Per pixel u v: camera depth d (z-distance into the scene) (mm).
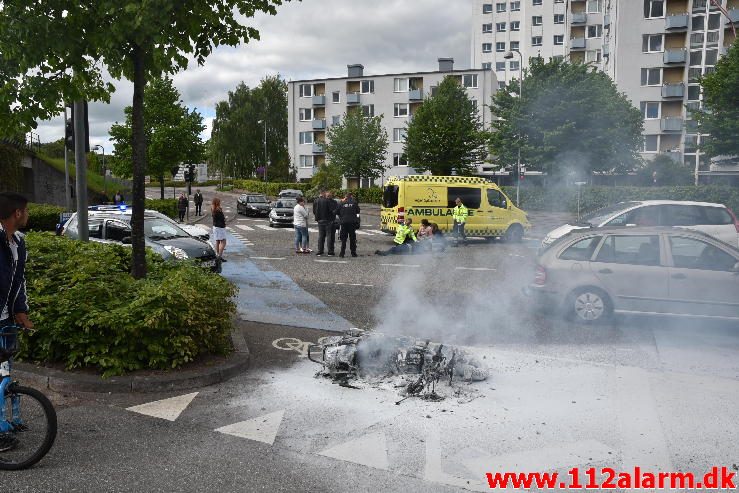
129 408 5316
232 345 7047
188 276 6809
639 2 48969
